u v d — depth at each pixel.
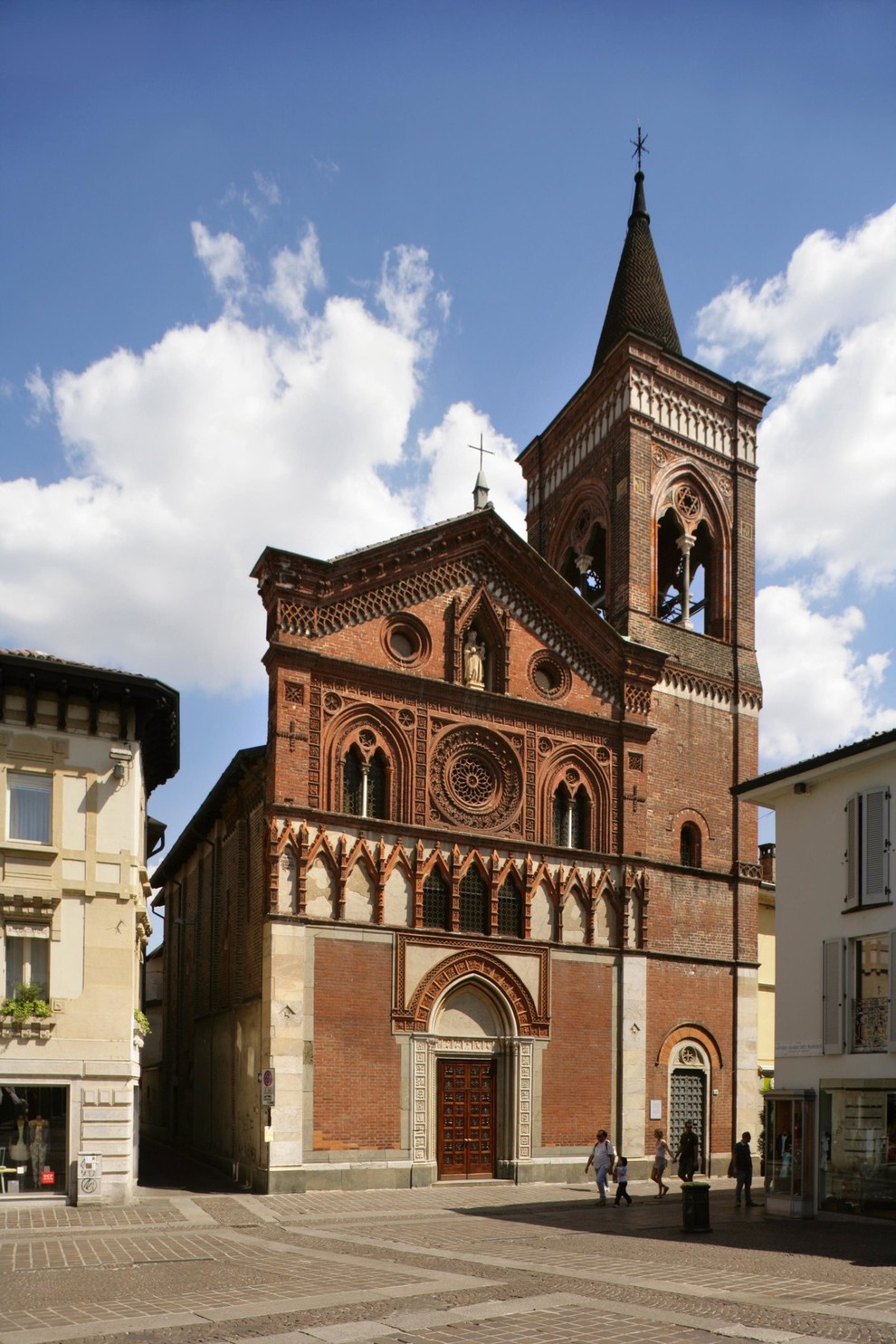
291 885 32.41
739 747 43.28
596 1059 36.53
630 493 43.56
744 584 45.69
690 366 46.22
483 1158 34.31
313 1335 13.53
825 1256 20.66
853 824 29.41
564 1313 14.91
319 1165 31.20
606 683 40.06
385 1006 33.12
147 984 62.25
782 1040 30.59
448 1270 18.66
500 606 38.31
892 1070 27.14
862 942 29.19
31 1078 27.80
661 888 39.34
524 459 52.56
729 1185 36.62
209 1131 40.69
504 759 37.28
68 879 29.14
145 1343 13.15
